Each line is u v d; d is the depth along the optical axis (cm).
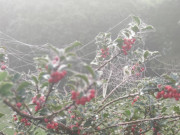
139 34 448
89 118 297
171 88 264
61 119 277
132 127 349
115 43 361
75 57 201
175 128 394
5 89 188
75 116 306
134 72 387
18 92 226
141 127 342
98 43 401
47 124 259
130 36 356
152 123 327
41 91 251
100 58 404
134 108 338
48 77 237
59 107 246
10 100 221
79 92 203
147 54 363
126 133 354
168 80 281
